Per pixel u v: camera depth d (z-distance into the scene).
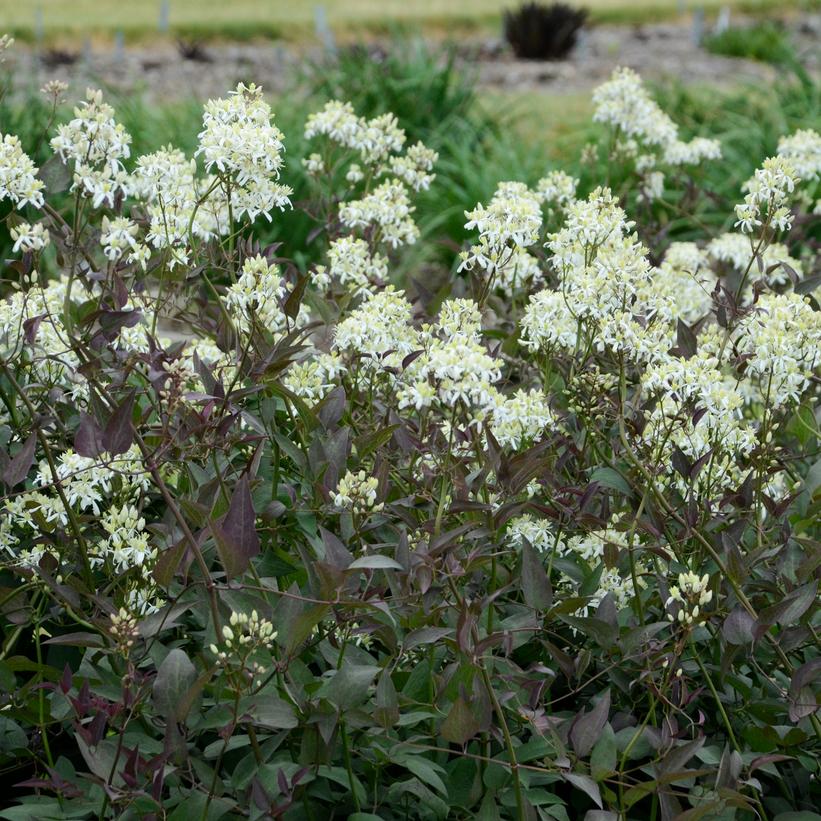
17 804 3.00
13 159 2.77
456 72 12.97
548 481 2.99
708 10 21.20
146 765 2.37
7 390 3.46
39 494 2.88
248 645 2.34
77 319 2.85
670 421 3.12
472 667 2.60
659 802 2.75
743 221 3.55
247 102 3.19
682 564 3.01
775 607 2.60
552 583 3.26
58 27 18.17
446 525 2.92
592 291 3.06
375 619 2.65
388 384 3.42
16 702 2.72
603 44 18.09
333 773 2.65
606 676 3.10
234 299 2.96
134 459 2.75
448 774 2.73
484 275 3.71
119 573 2.80
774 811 2.87
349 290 3.54
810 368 3.16
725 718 2.74
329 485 2.83
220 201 3.41
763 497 3.05
